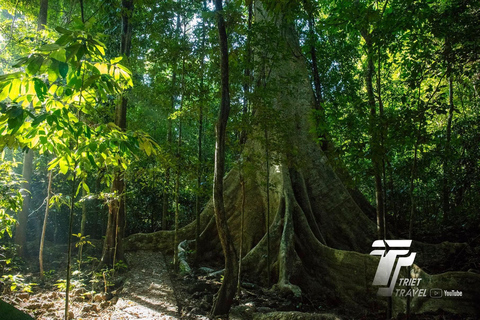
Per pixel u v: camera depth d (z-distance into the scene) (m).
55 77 2.07
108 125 2.69
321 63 13.38
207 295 6.38
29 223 11.36
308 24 12.20
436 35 5.05
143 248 10.80
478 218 9.10
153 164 9.51
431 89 5.03
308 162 10.13
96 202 11.67
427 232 10.09
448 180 9.86
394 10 5.61
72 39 2.23
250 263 8.42
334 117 5.52
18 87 2.21
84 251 9.98
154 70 8.67
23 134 2.53
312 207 9.80
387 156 5.21
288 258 7.97
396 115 5.07
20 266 8.07
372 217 10.63
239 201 10.54
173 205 14.09
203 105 7.70
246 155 8.09
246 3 5.62
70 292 6.42
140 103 10.58
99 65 2.61
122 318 5.07
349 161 5.44
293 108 10.55
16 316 1.01
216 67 7.70
